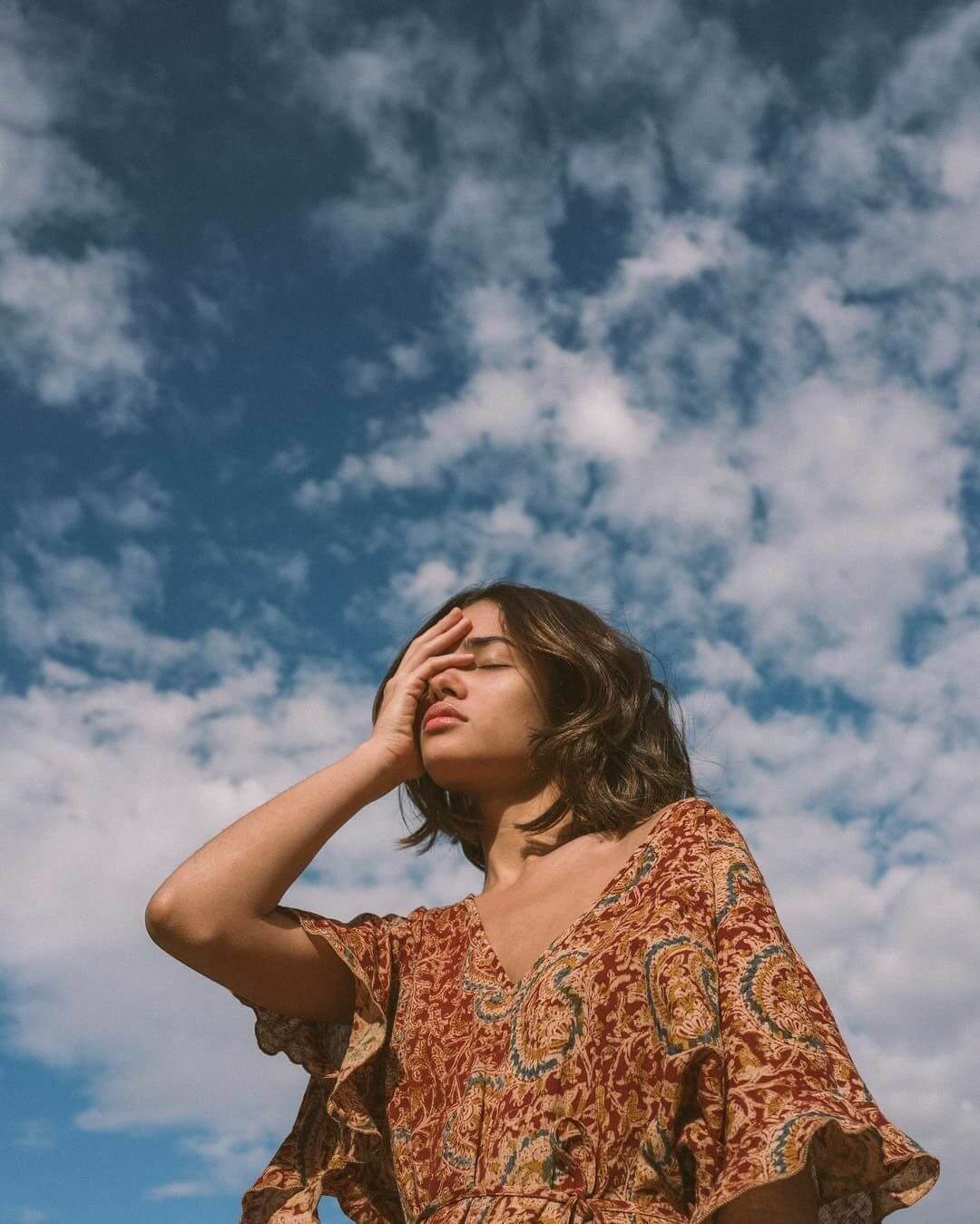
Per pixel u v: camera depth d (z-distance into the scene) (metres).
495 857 2.46
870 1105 1.73
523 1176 1.84
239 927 2.30
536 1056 1.93
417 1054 2.18
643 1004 1.90
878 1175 1.68
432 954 2.35
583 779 2.43
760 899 1.98
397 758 2.52
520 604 2.63
